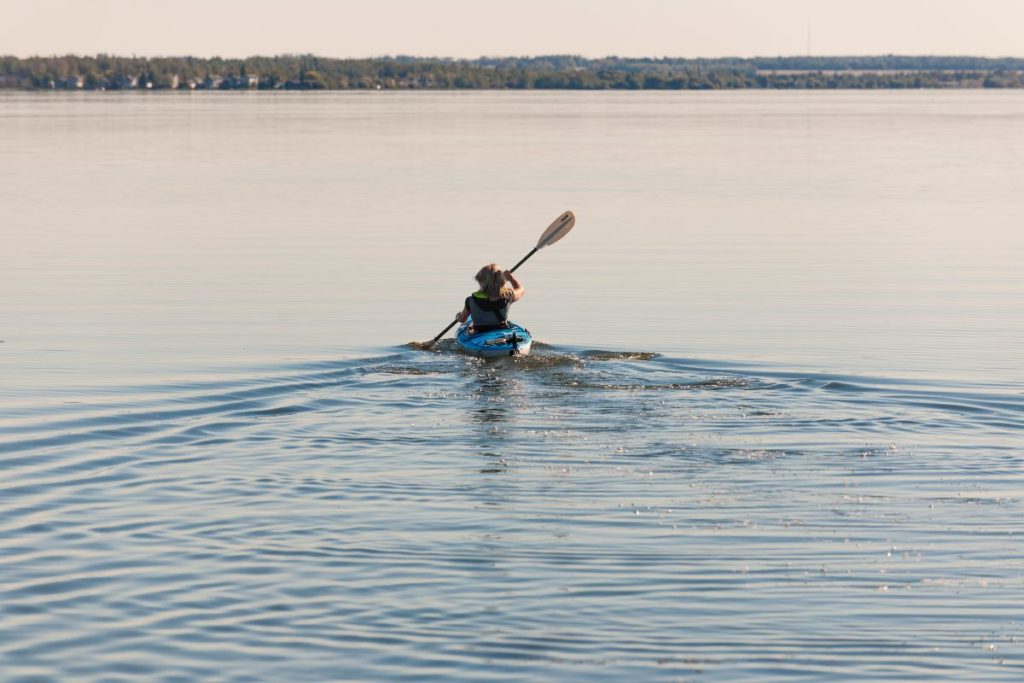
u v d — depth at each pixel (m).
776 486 12.49
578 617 9.45
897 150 71.25
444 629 9.24
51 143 76.56
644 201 42.81
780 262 29.77
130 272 28.11
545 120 118.62
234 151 69.50
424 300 24.77
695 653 8.89
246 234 34.69
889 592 9.88
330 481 12.67
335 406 15.84
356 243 32.81
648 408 15.62
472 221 37.25
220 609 9.56
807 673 8.62
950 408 15.79
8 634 9.13
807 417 15.24
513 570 10.30
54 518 11.53
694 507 11.86
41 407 15.92
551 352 19.27
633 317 22.98
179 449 13.91
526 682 8.50
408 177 52.47
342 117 125.56
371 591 9.88
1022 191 46.28
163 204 42.03
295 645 8.99
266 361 18.97
